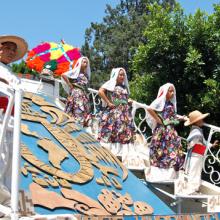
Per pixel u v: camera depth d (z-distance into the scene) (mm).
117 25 33594
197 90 17375
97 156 9875
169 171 10539
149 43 17609
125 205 8953
